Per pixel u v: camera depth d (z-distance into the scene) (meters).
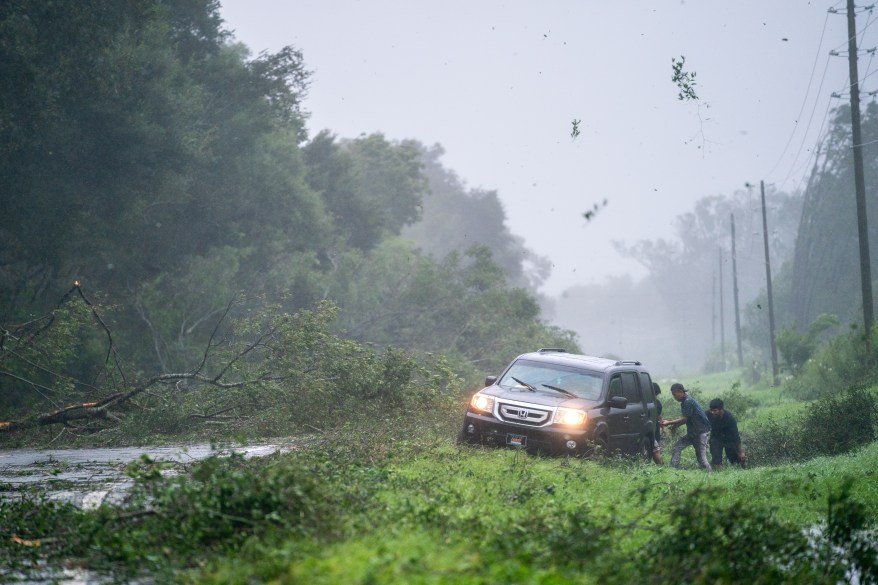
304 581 13.39
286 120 119.50
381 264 111.19
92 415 49.56
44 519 21.08
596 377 41.03
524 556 15.38
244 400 50.03
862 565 19.95
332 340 50.22
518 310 91.50
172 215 87.56
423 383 50.84
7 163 67.81
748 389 131.12
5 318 67.12
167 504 18.84
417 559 14.00
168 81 81.44
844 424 50.06
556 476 30.12
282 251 110.75
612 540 18.55
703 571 15.76
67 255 71.75
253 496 18.33
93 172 73.88
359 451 32.12
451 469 29.16
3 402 57.59
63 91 68.88
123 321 77.19
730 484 32.03
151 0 77.56
